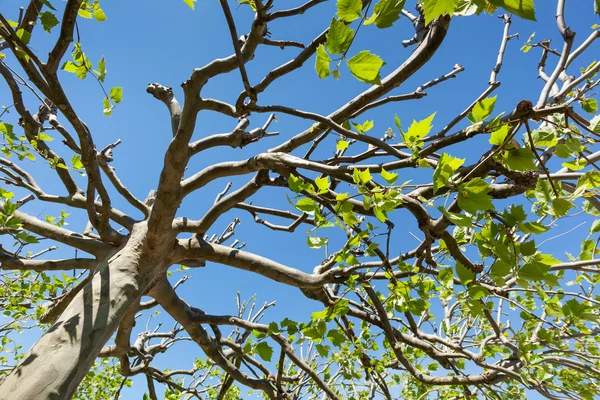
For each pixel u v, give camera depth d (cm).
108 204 281
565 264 215
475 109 140
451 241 189
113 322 244
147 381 438
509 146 129
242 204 353
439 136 240
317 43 179
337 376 461
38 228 321
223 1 152
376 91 252
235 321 352
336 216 180
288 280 301
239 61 170
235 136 270
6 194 323
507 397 343
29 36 205
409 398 479
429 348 288
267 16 175
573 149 133
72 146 308
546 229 138
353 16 108
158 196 261
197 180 297
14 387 196
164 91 266
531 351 247
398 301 227
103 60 241
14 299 438
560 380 335
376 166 194
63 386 205
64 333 223
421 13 221
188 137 235
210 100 220
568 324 225
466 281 159
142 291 275
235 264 311
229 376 403
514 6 74
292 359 349
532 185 156
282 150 286
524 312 245
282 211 351
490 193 173
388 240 216
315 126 271
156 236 274
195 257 318
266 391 371
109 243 314
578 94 233
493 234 149
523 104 123
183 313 348
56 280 441
